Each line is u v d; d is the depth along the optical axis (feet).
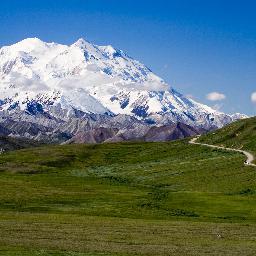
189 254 288.92
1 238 324.39
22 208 539.70
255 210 522.88
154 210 530.27
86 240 330.95
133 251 294.25
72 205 570.05
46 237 336.70
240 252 298.35
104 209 538.06
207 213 508.94
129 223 419.95
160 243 327.47
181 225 413.59
